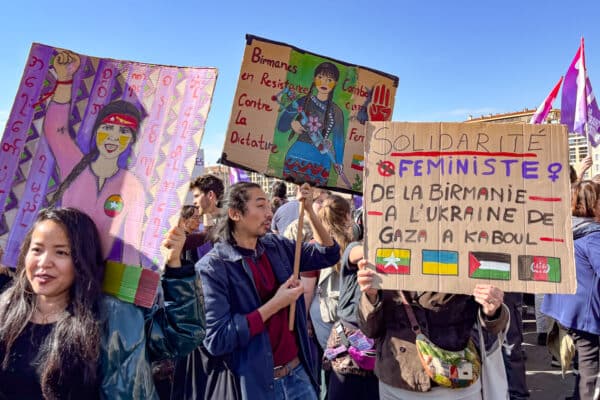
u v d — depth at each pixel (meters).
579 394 3.48
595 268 3.19
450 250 2.10
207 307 2.25
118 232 1.73
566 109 6.02
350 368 2.86
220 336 2.19
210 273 2.33
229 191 2.54
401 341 2.24
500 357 2.23
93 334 1.54
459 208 2.13
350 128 3.04
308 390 2.50
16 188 1.75
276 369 2.43
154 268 1.65
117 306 1.64
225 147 2.75
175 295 1.74
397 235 2.15
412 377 2.17
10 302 1.63
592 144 5.86
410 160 2.21
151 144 1.79
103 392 1.56
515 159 2.14
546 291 2.00
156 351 1.76
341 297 2.94
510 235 2.07
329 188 2.96
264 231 2.51
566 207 2.06
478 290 2.03
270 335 2.44
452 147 2.19
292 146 2.88
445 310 2.22
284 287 2.43
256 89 2.83
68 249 1.59
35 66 1.80
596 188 3.40
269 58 2.87
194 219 3.87
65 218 1.60
